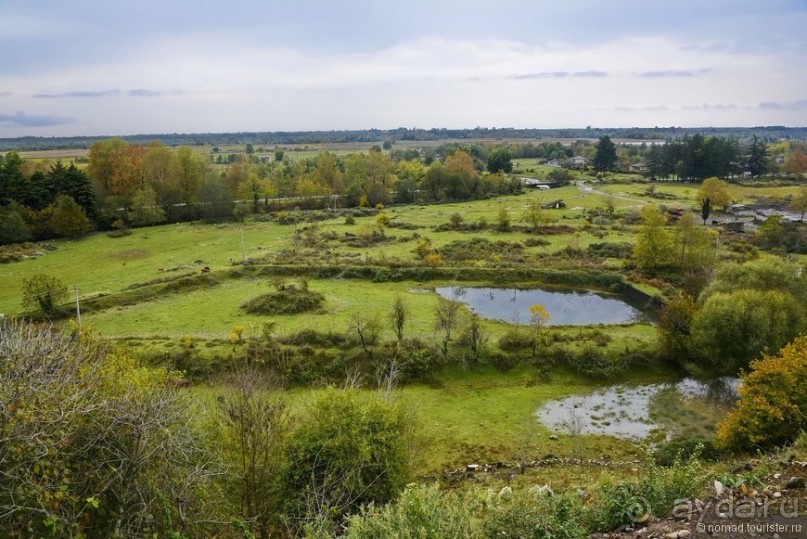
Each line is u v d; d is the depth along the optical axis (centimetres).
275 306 5353
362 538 1097
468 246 8081
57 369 1141
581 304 5900
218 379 3375
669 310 4341
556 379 4012
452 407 3628
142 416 1180
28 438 955
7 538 961
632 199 12588
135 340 4388
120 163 11194
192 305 5631
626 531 1135
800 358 2508
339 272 6825
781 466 1424
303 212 11794
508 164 17900
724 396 3734
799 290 4219
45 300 5231
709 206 9619
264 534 1600
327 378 3950
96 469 1106
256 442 1669
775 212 10588
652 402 3684
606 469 2709
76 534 1031
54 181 9862
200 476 1269
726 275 4453
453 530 1082
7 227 8462
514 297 6159
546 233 9075
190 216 11238
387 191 13500
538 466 2809
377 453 1850
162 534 1166
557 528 1154
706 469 1672
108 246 8681
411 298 5931
